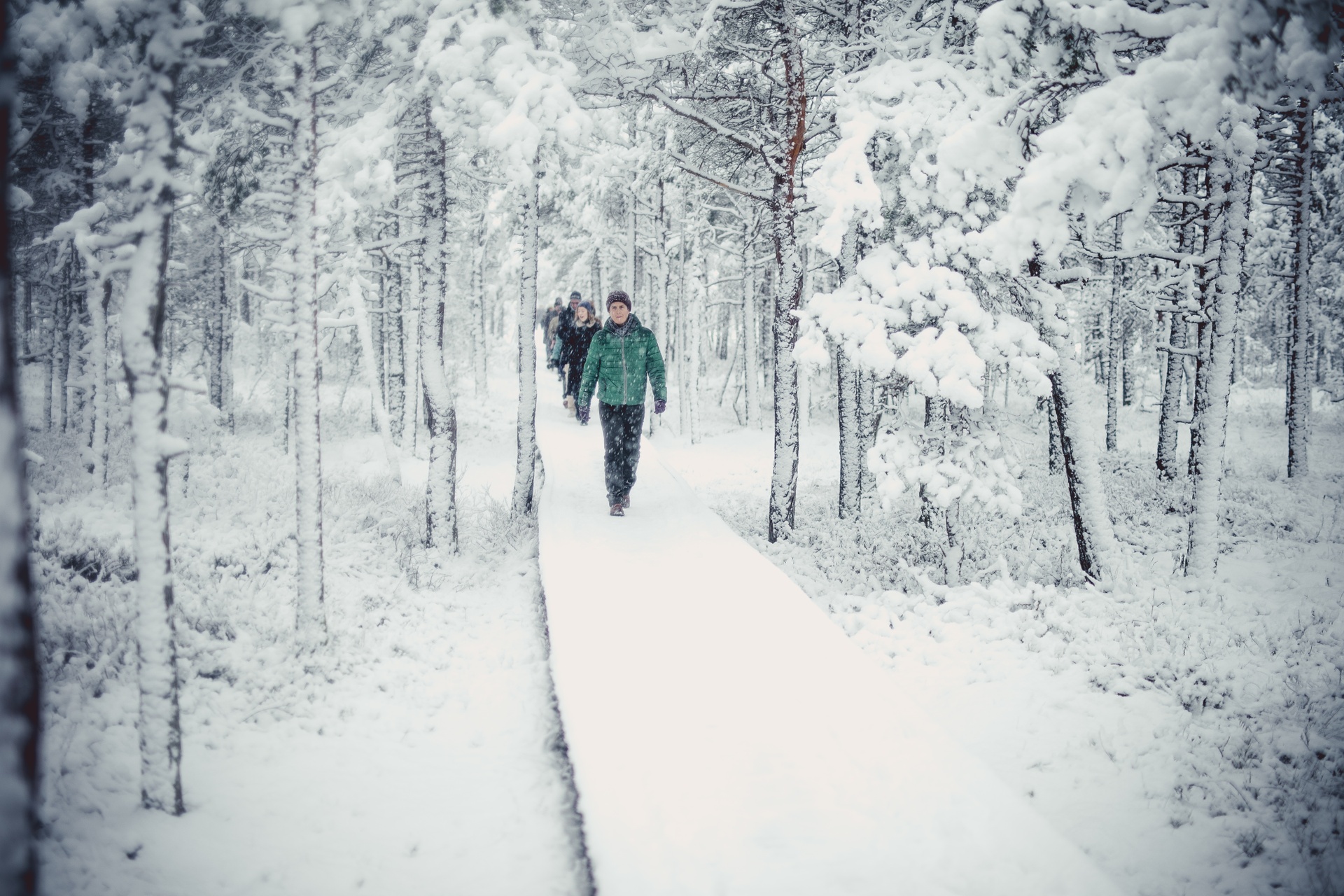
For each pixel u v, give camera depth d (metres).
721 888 2.42
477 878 2.93
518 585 6.88
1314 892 3.09
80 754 3.40
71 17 3.44
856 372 9.49
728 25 7.95
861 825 2.73
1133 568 6.91
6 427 1.08
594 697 3.73
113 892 2.58
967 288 6.02
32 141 5.63
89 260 6.29
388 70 5.82
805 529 9.16
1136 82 3.83
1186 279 7.55
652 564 6.07
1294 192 12.15
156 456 3.03
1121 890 2.38
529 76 5.25
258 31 4.41
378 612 5.80
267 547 6.80
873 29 8.02
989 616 6.02
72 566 5.69
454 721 4.31
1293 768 3.92
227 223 5.94
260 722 4.02
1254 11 3.27
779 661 4.17
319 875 2.88
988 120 4.96
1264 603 6.18
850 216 5.78
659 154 10.08
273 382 16.25
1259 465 13.63
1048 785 3.92
